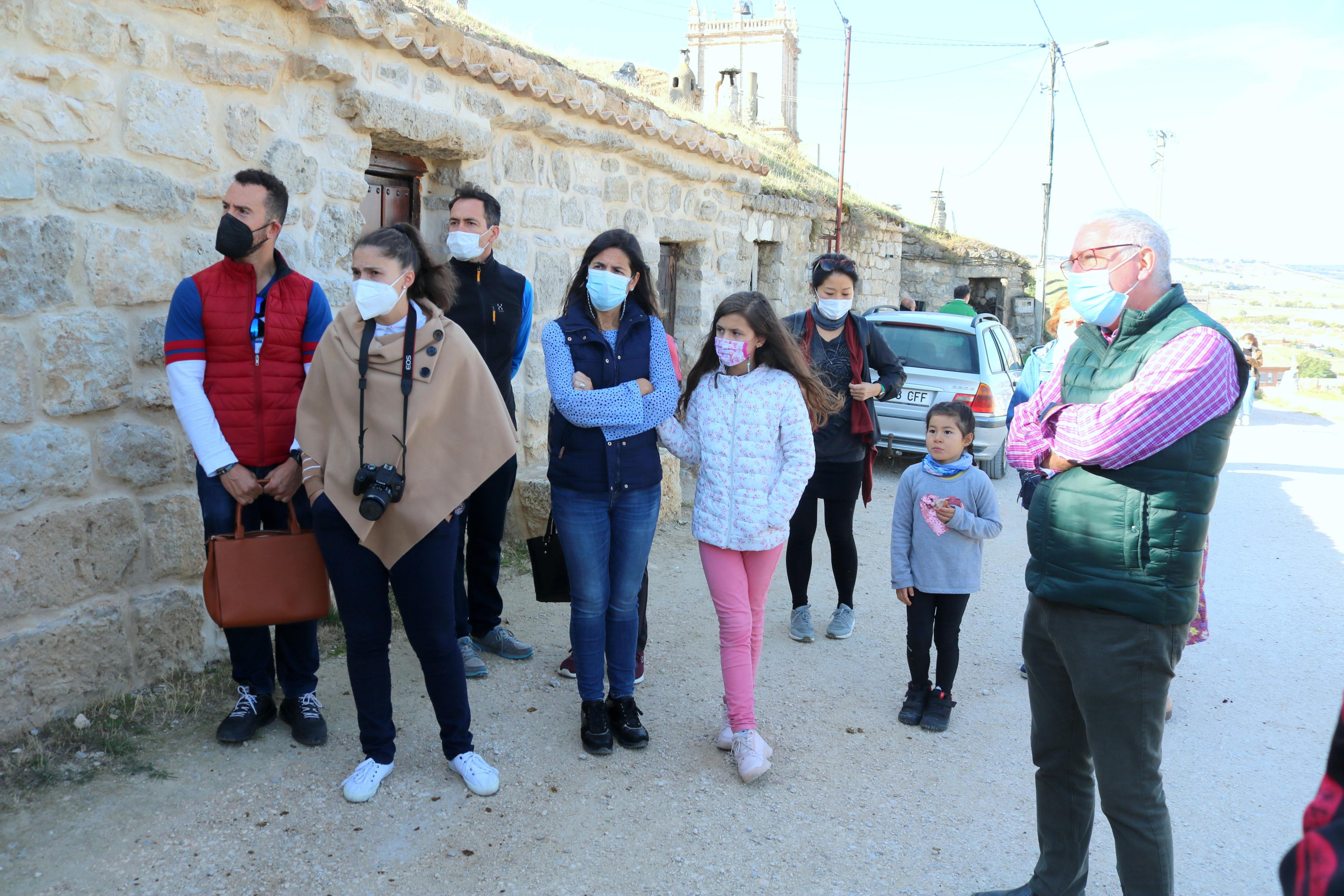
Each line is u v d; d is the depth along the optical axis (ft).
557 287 19.81
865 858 8.70
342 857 8.25
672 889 8.08
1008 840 9.11
